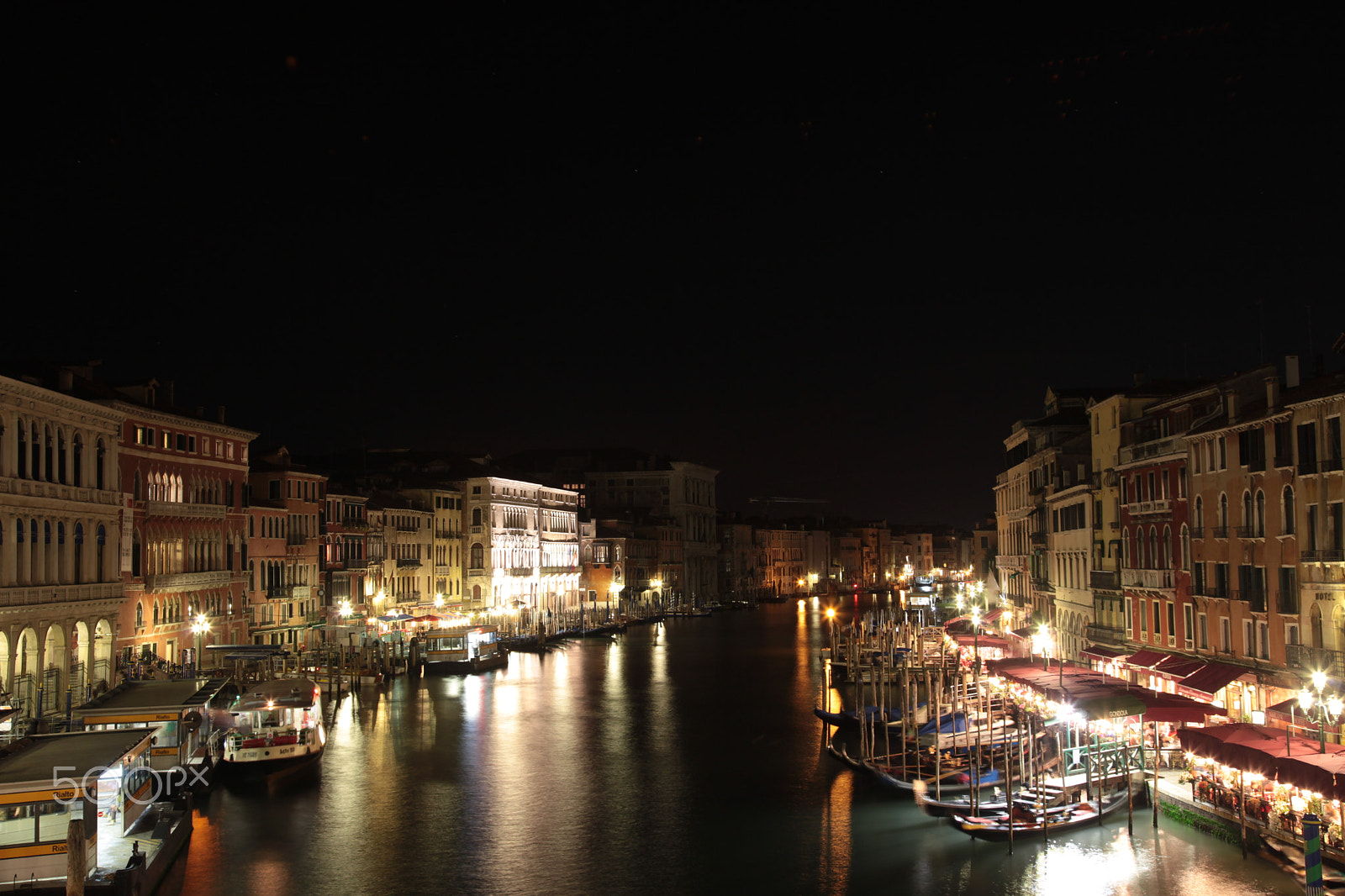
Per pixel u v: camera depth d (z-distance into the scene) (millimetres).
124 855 29359
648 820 37656
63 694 46250
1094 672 43031
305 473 77875
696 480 179375
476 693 68125
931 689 60406
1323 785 26062
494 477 111750
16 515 43312
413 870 32625
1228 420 41531
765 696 67062
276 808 39062
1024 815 34156
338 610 81375
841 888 30625
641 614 144000
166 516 58969
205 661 62281
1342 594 34406
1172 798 34281
